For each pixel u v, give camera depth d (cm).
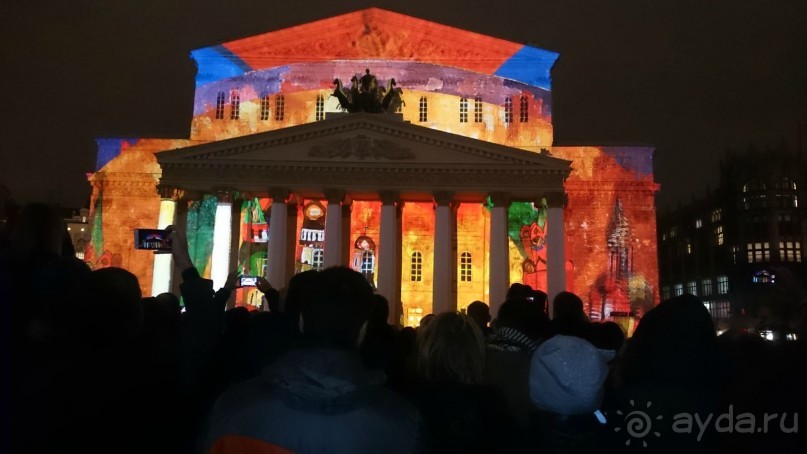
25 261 628
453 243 5644
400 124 5200
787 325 781
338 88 5466
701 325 686
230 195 5200
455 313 715
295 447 439
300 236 5509
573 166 6112
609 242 5981
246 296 5453
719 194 11844
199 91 6297
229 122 6244
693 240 12638
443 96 6275
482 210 5984
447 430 627
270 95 6288
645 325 711
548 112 6197
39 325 545
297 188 5234
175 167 5212
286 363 466
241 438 445
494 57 6322
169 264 5419
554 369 625
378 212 5931
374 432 456
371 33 6356
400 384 888
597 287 5919
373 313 930
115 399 530
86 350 543
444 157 5212
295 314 823
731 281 11144
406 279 5931
